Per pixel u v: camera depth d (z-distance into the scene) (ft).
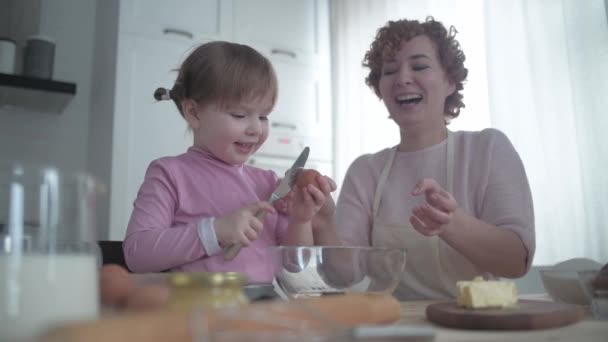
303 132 8.96
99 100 8.14
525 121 5.70
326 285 2.00
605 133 4.86
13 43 6.92
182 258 2.66
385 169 4.17
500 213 3.43
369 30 8.49
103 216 7.35
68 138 8.14
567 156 5.27
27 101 7.25
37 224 1.20
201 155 3.44
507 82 5.86
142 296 1.20
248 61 3.32
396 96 4.00
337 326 1.12
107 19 8.05
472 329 1.58
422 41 3.98
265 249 3.15
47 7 8.30
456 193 3.76
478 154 3.82
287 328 1.06
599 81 4.96
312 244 3.10
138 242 2.79
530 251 3.18
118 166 7.22
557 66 5.43
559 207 5.28
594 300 1.86
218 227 2.64
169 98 3.65
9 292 1.08
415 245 3.64
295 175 3.07
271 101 3.37
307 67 9.24
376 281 1.99
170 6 8.01
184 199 3.19
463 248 3.10
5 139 7.71
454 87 4.28
